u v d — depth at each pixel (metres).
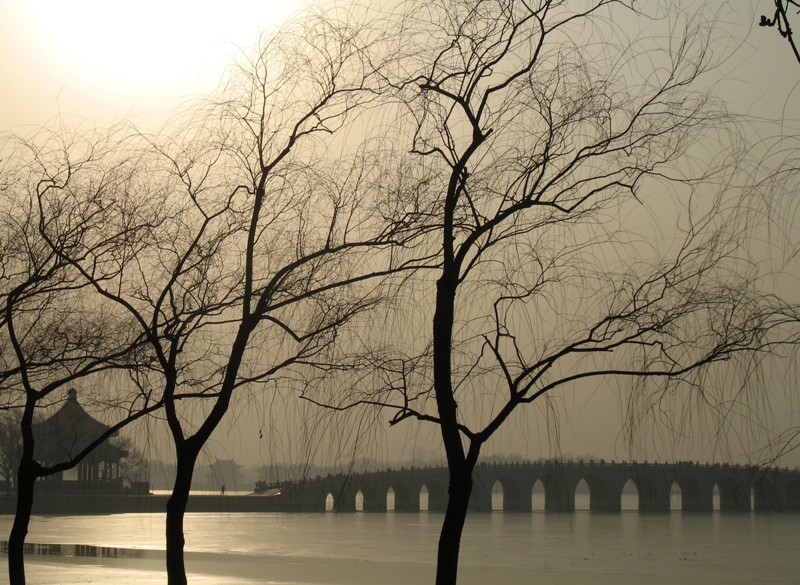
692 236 11.13
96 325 16.47
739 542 101.12
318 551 84.50
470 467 11.07
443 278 11.57
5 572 43.16
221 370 15.66
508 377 11.53
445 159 12.13
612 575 64.25
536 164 12.12
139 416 14.71
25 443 15.21
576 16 11.95
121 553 71.19
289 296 14.43
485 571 66.62
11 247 16.31
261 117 14.67
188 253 14.91
